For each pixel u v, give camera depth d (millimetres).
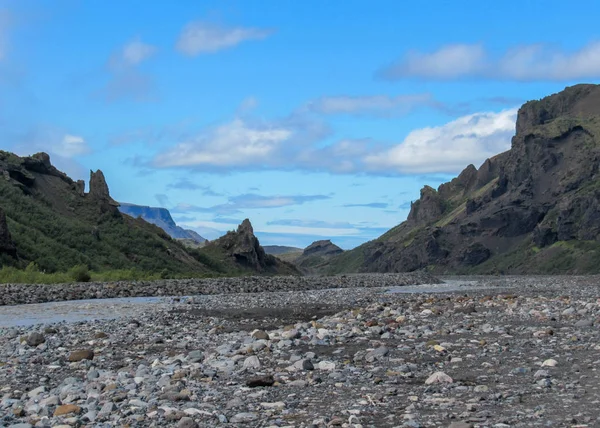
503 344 20750
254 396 13930
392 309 34375
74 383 15945
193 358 19219
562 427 10789
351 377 15898
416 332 24250
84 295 57469
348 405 12961
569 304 35000
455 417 11727
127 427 11461
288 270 173750
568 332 23297
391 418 11875
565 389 13875
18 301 50875
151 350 21906
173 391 14047
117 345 23328
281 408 12844
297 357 18578
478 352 19406
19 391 15453
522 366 16875
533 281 101562
